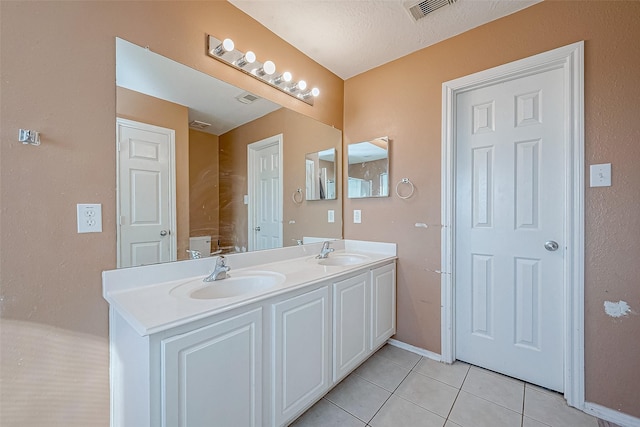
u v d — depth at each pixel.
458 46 1.88
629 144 1.35
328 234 2.32
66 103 1.05
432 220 2.00
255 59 1.70
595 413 1.44
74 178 1.07
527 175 1.72
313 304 1.41
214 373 1.00
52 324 1.03
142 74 1.26
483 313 1.89
